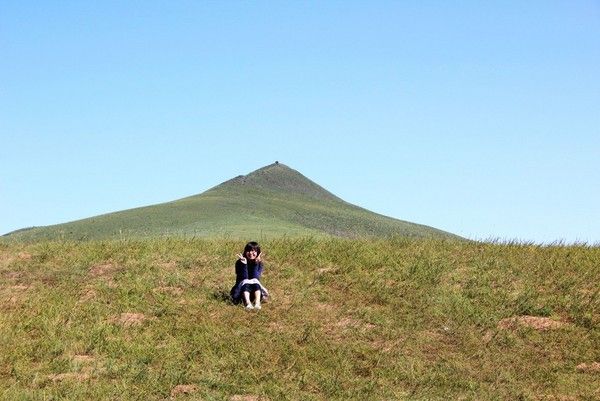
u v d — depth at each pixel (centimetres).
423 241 2138
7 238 2214
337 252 1923
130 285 1608
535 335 1433
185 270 1750
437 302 1576
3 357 1206
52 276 1684
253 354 1274
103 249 1911
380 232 5034
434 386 1193
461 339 1412
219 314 1477
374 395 1132
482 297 1614
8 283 1631
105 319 1425
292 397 1106
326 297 1591
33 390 1060
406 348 1355
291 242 2055
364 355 1311
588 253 1970
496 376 1245
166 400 1071
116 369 1180
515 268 1805
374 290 1638
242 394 1121
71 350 1261
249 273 1553
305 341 1356
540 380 1239
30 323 1371
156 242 2009
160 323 1413
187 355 1259
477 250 1995
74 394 1052
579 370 1294
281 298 1582
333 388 1149
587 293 1628
